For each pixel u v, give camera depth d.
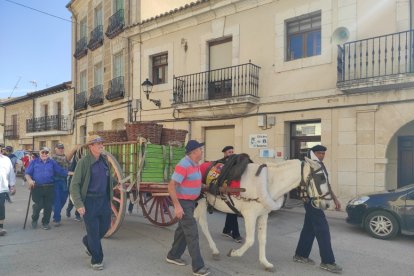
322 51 10.89
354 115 10.23
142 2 16.97
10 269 4.95
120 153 7.02
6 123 33.09
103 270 5.00
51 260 5.37
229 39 13.52
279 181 5.15
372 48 9.95
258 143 12.22
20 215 9.02
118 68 18.70
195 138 14.13
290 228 8.23
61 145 8.70
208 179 5.64
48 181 7.39
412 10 9.56
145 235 7.01
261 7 12.34
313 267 5.41
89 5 21.94
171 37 15.25
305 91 11.22
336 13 10.66
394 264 5.73
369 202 7.65
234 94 12.76
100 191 5.02
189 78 14.27
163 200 7.81
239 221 8.80
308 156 5.41
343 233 7.92
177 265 5.29
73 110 23.64
